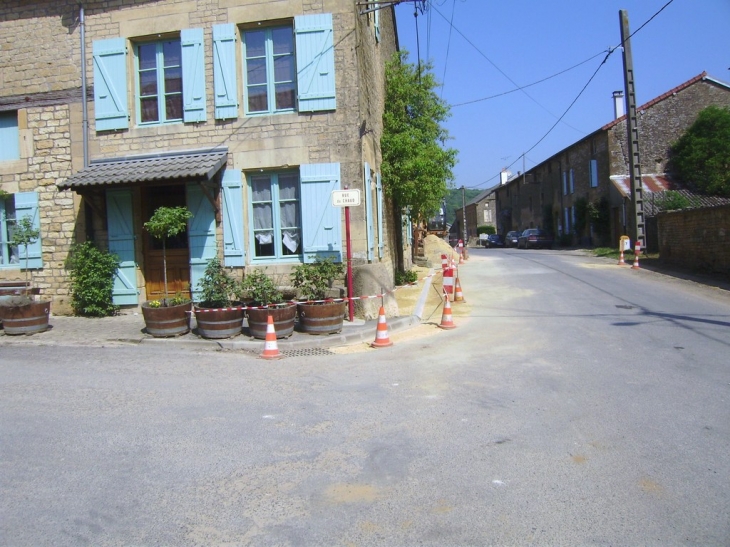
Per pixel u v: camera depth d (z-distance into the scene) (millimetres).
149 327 9664
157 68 11953
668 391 6027
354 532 3469
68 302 12023
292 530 3504
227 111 11492
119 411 5801
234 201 11477
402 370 7387
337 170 11242
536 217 47750
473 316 11266
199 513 3730
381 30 16641
